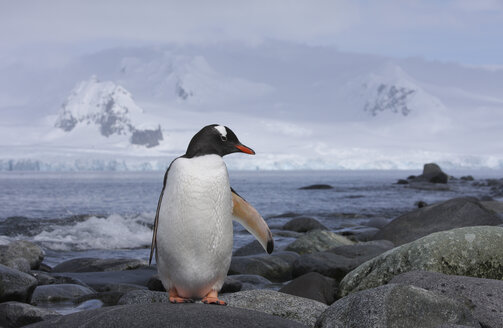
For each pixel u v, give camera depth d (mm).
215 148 4367
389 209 28281
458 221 10938
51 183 80938
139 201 38812
